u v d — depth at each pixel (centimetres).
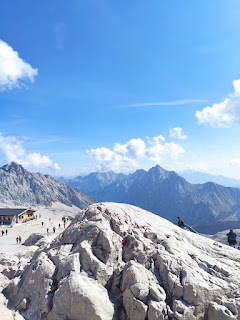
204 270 1911
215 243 2639
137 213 2662
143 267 1827
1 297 1875
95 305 1565
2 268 2430
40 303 1664
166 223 2717
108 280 1817
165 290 1720
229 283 1797
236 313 1562
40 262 1931
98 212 2370
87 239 2036
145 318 1561
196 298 1628
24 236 8081
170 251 2033
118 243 2069
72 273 1723
